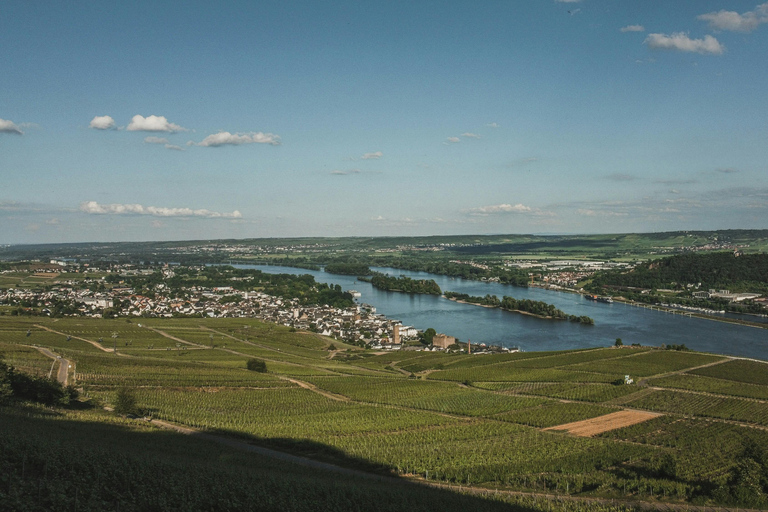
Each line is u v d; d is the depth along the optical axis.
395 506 80.50
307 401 170.62
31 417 105.62
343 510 77.75
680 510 89.06
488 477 104.19
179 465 84.38
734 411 164.50
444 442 127.94
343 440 126.75
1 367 127.81
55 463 73.75
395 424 142.88
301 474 97.00
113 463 78.06
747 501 92.19
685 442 130.75
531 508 86.38
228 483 79.31
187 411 147.00
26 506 60.41
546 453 119.19
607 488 99.75
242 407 158.50
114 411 137.25
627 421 151.88
